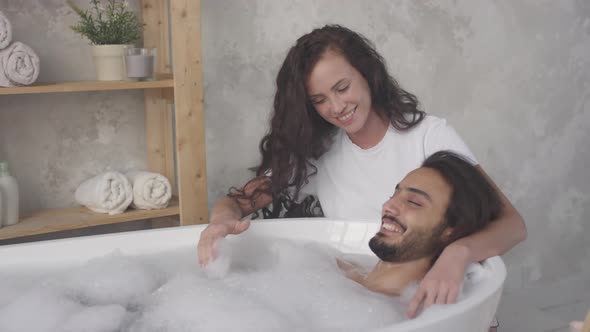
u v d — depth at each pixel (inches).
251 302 51.0
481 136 107.7
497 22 106.2
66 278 55.4
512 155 111.4
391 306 50.4
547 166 115.4
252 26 87.0
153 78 75.5
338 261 62.0
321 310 50.4
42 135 78.9
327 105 61.9
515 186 112.6
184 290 53.3
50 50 77.7
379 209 68.3
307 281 55.3
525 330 98.4
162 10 82.7
